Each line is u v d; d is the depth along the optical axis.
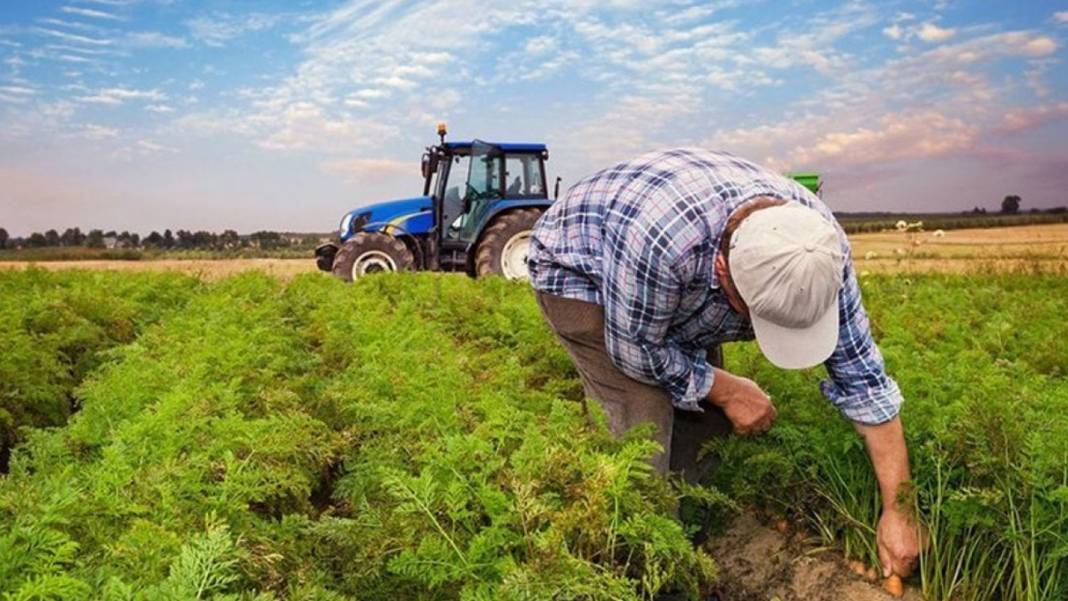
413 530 3.57
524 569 3.22
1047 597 3.89
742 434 4.54
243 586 3.52
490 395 4.98
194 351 6.48
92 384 6.27
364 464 4.61
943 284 12.55
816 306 3.38
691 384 4.22
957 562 4.18
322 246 18.73
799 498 4.75
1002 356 6.77
